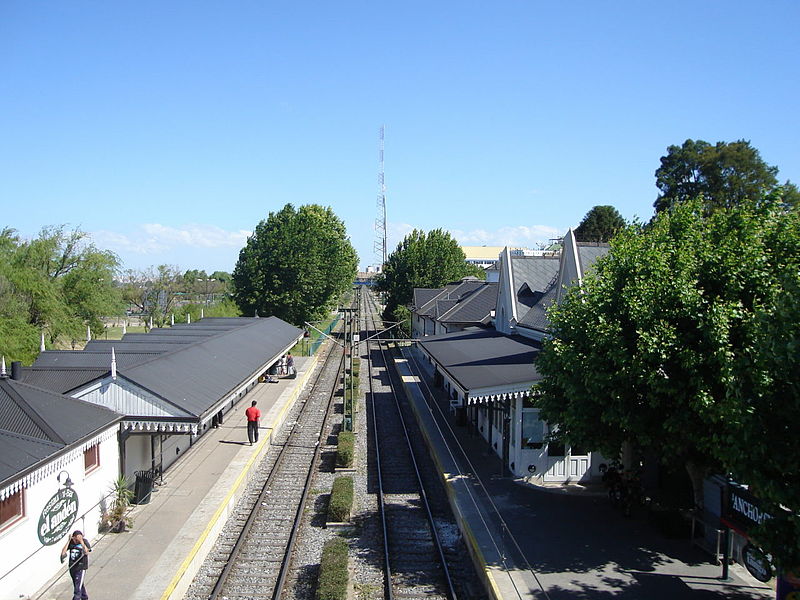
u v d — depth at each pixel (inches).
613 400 500.1
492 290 1676.9
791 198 980.6
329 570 470.9
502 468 733.9
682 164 1903.3
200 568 525.7
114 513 558.6
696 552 518.9
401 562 532.1
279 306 2133.4
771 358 330.6
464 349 976.3
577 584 458.6
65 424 511.2
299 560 539.2
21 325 1122.7
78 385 608.1
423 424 1037.2
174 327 1401.3
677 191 1909.4
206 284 3651.6
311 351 2081.7
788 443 333.7
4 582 420.8
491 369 765.9
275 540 586.2
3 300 1135.0
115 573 476.4
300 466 844.6
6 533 422.3
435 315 1807.3
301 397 1371.8
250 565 530.3
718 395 450.9
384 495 720.3
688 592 447.8
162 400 612.1
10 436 458.0
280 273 2150.6
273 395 1296.8
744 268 468.1
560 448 713.6
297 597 473.1
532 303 1093.8
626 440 538.0
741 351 439.2
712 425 441.7
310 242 2193.7
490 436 882.1
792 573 337.1
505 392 683.4
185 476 732.0
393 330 2514.8
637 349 484.7
